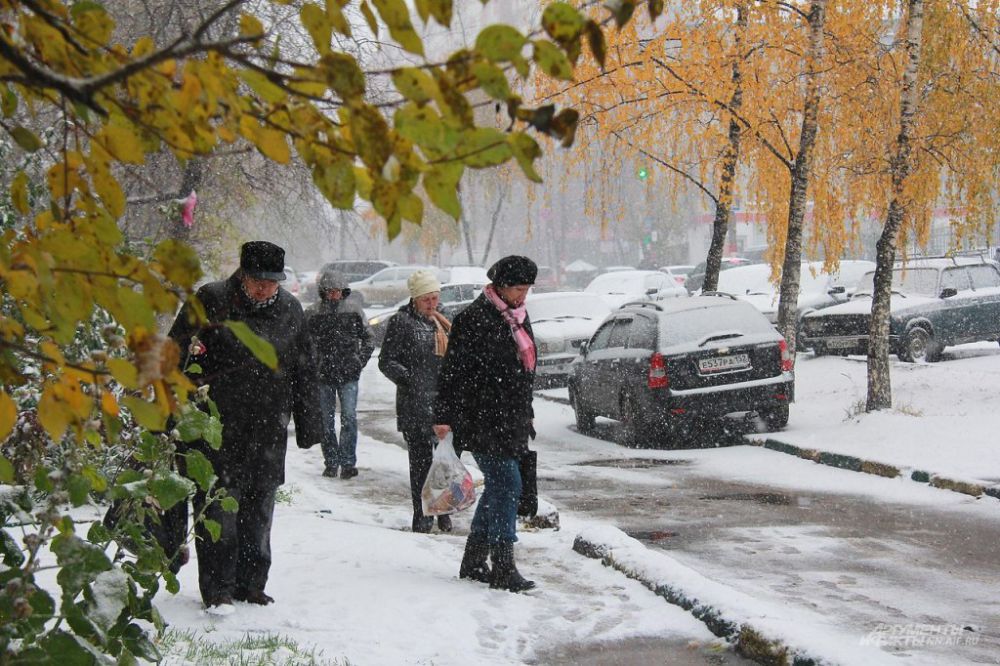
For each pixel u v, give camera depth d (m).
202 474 3.80
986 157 17.02
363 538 8.36
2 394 2.29
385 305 43.09
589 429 17.06
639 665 5.56
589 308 23.73
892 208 15.05
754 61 16.89
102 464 6.04
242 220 19.08
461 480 7.51
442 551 8.15
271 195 15.95
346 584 6.89
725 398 14.70
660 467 13.41
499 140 1.89
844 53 17.16
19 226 7.70
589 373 16.59
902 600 7.09
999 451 11.98
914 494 10.98
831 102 17.61
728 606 6.09
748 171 20.14
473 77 1.88
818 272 27.22
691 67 16.44
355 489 11.85
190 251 2.08
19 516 3.27
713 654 5.72
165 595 6.48
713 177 18.30
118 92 2.11
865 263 28.16
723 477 12.51
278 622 6.01
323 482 12.26
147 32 11.74
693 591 6.47
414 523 9.34
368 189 1.98
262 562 6.34
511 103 1.89
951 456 12.01
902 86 15.12
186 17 11.53
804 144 17.08
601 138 17.78
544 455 14.88
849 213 18.55
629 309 16.47
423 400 9.20
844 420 15.02
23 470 3.66
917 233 18.09
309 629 5.94
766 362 14.88
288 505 10.28
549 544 8.42
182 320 5.74
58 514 3.16
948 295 21.84
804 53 16.69
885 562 8.20
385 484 12.15
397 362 9.19
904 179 14.98
